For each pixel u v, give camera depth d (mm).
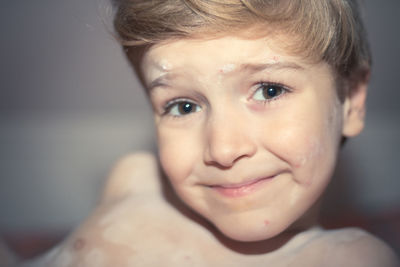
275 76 335
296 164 341
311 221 390
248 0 324
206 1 325
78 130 825
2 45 818
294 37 333
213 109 337
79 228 430
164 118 369
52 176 801
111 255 393
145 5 346
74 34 823
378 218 703
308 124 344
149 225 407
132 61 392
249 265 371
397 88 807
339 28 362
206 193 359
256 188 344
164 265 380
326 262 354
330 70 360
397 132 793
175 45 337
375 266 348
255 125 337
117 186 479
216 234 392
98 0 426
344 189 750
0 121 827
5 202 780
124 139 827
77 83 836
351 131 406
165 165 367
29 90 837
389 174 773
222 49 326
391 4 782
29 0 808
